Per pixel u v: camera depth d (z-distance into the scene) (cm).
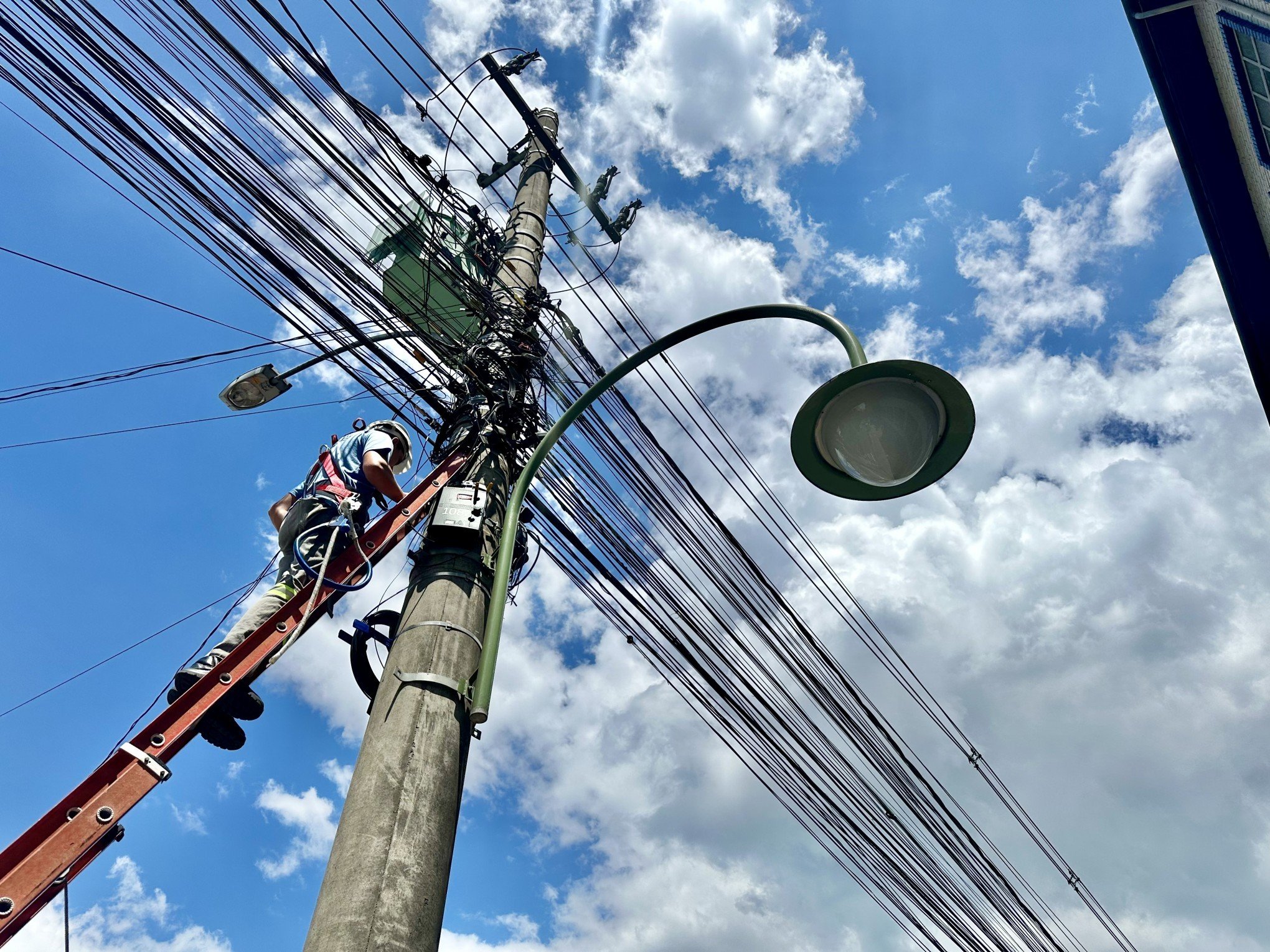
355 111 548
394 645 361
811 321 379
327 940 261
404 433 496
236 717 343
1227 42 485
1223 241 540
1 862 263
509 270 668
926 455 346
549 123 947
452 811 310
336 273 519
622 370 408
